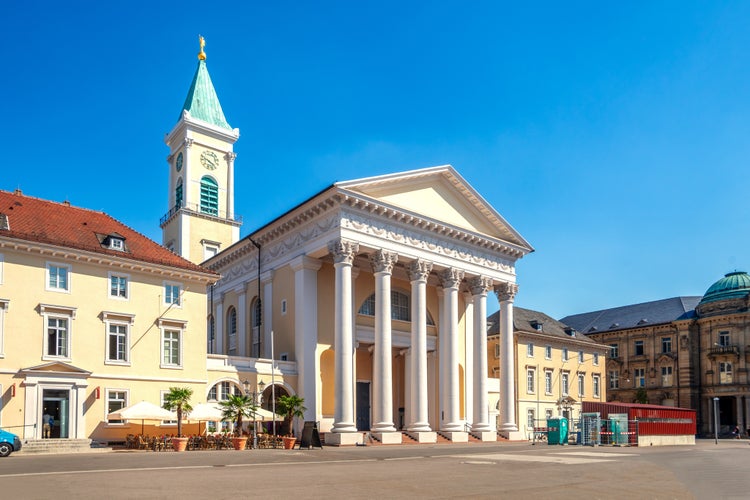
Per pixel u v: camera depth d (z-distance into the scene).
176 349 37.00
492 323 69.88
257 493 14.37
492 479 18.30
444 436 43.47
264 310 45.53
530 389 64.81
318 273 43.19
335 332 39.19
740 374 78.25
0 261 31.17
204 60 71.88
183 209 64.12
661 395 84.38
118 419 32.94
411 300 47.66
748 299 79.12
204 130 67.56
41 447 29.53
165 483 16.09
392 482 17.14
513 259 51.53
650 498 15.03
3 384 30.44
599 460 27.06
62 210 37.69
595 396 73.50
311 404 40.44
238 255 49.38
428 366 49.31
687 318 83.81
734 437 75.06
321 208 41.00
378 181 41.94
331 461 24.80
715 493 16.30
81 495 13.67
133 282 35.78
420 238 44.44
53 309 32.53
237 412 33.66
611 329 91.50
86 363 33.25
